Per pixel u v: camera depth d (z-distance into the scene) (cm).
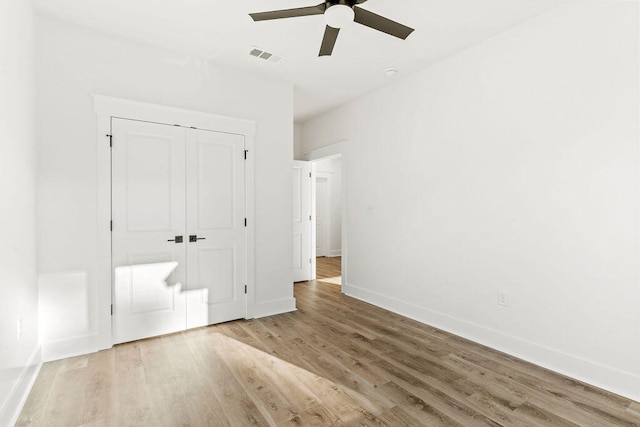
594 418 182
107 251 272
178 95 308
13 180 189
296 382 218
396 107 377
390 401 197
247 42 292
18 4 202
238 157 341
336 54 314
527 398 201
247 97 350
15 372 188
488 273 284
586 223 225
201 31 274
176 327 307
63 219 255
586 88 224
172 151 303
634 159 204
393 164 381
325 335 302
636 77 203
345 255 457
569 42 233
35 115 241
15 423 175
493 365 246
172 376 225
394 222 379
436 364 246
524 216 259
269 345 278
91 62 268
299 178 530
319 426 174
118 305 279
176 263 306
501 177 274
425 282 342
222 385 213
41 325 246
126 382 217
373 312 374
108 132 273
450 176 317
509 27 267
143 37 282
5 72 177
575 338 230
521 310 261
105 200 272
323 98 435
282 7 242
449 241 318
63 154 256
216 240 328
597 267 220
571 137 232
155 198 295
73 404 192
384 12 247
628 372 206
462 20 257
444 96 322
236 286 341
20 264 202
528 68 256
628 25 206
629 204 207
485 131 287
